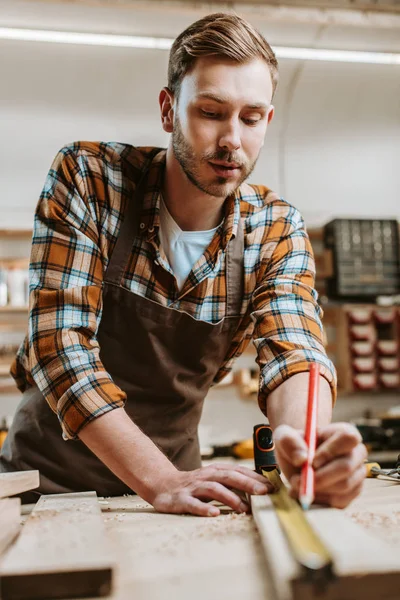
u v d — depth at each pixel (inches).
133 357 54.6
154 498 39.2
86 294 47.1
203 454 138.5
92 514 33.9
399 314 160.4
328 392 42.8
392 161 171.0
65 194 49.8
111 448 40.8
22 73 145.5
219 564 26.3
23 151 154.6
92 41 127.1
